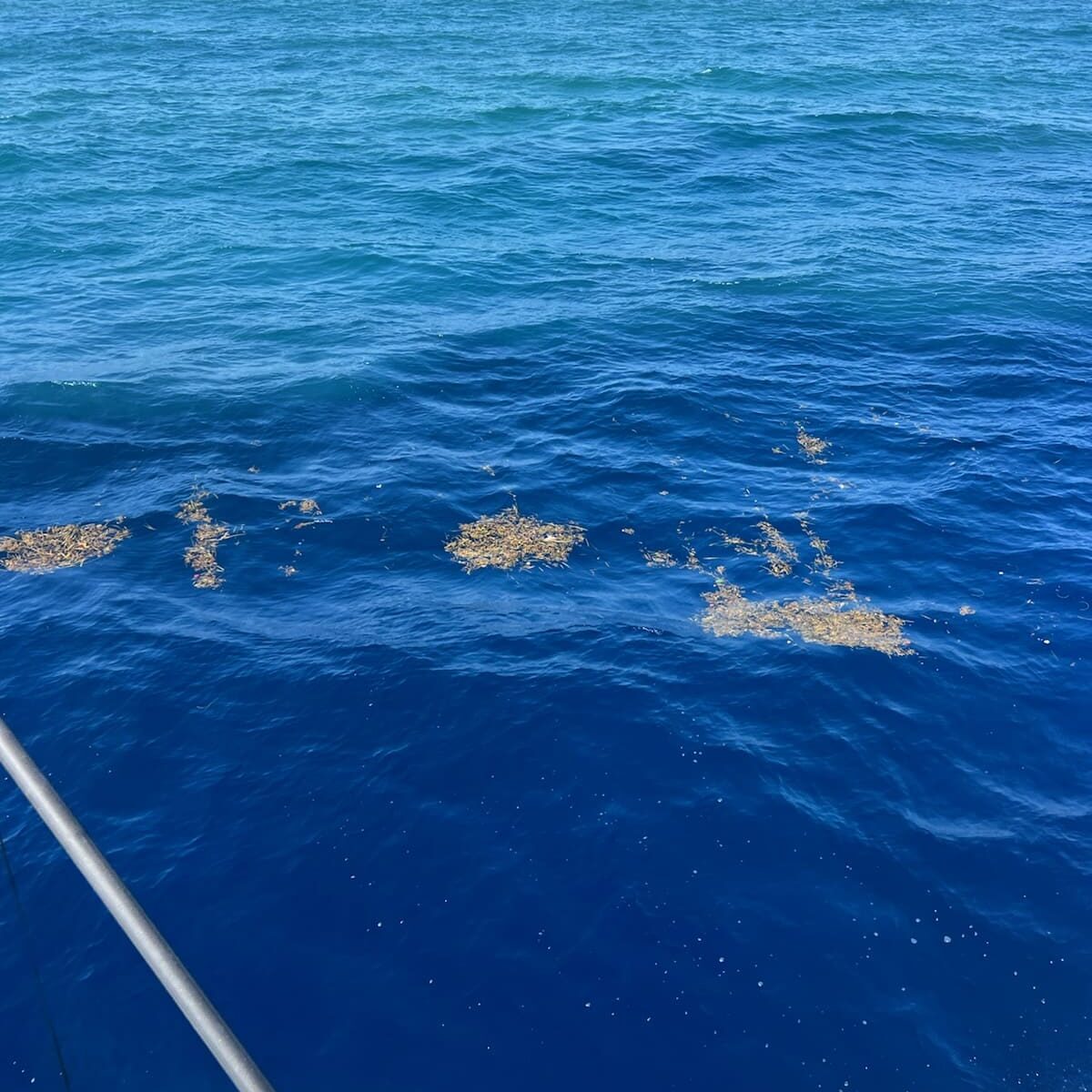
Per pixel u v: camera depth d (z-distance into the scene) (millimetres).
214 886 12484
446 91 53156
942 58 61688
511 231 34688
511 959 11656
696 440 22047
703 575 17859
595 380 24547
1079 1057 10805
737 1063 10703
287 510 19766
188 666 15789
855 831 13102
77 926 12125
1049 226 34906
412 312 28734
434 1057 10789
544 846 12914
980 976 11508
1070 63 61438
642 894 12312
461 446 21922
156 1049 10969
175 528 19250
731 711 14859
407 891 12398
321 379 24562
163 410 23391
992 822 13297
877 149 43031
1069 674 15609
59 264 32469
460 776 13867
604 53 63031
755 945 11773
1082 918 12078
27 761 4375
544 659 15820
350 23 76125
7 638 16422
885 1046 10844
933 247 32844
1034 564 18078
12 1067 10812
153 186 39156
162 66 60406
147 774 14000
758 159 41625
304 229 35062
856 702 15016
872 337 26859
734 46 64875
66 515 19688
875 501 19844
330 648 16125
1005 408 23453
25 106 50125
